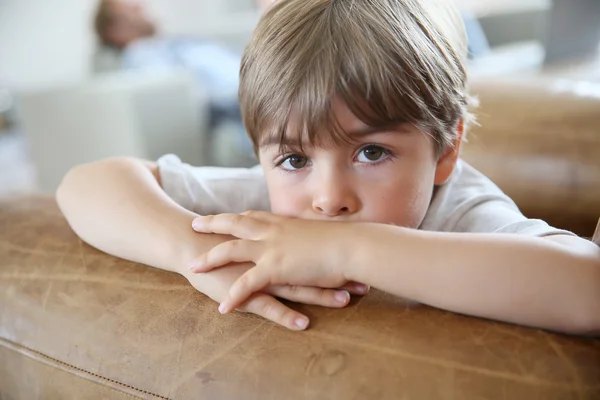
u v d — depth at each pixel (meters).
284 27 0.58
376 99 0.51
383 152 0.54
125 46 3.41
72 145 2.32
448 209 0.68
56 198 0.70
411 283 0.46
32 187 2.72
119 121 2.20
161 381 0.46
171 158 0.77
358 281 0.48
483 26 2.79
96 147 2.29
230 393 0.42
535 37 2.67
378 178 0.55
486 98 0.94
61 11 4.11
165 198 0.61
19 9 4.05
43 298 0.55
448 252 0.45
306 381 0.41
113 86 2.18
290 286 0.49
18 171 3.02
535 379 0.38
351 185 0.55
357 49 0.53
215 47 3.37
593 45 1.57
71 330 0.51
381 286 0.47
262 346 0.44
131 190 0.61
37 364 0.53
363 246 0.48
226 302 0.48
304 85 0.53
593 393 0.37
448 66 0.60
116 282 0.54
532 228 0.54
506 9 2.87
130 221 0.57
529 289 0.42
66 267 0.57
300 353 0.42
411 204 0.58
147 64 3.15
